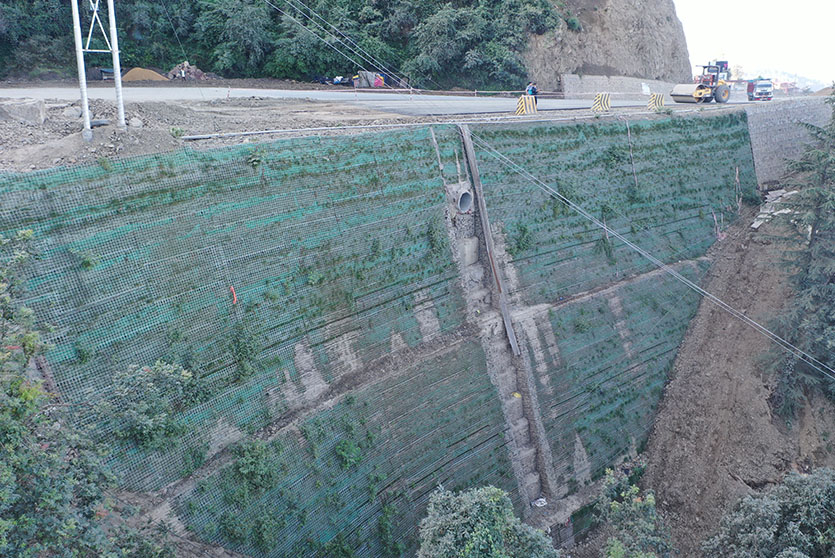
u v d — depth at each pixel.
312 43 37.72
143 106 19.27
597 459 23.23
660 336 26.78
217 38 36.78
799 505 18.25
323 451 16.69
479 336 21.64
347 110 27.11
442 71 42.09
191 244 15.26
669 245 29.23
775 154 35.84
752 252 30.03
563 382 23.16
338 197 18.61
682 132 31.36
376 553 16.95
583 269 25.62
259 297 16.45
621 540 18.20
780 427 24.59
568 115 29.08
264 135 18.66
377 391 18.45
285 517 15.36
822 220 24.80
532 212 24.38
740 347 26.56
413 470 18.55
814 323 24.39
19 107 15.70
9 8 31.47
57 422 12.12
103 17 33.72
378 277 19.47
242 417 15.59
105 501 11.13
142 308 14.23
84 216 13.57
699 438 24.50
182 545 13.39
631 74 50.84
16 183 12.75
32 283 12.73
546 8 45.06
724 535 18.91
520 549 15.09
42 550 9.77
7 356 9.54
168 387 13.77
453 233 21.98
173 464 14.01
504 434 21.34
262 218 16.75
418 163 21.11
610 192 27.52
